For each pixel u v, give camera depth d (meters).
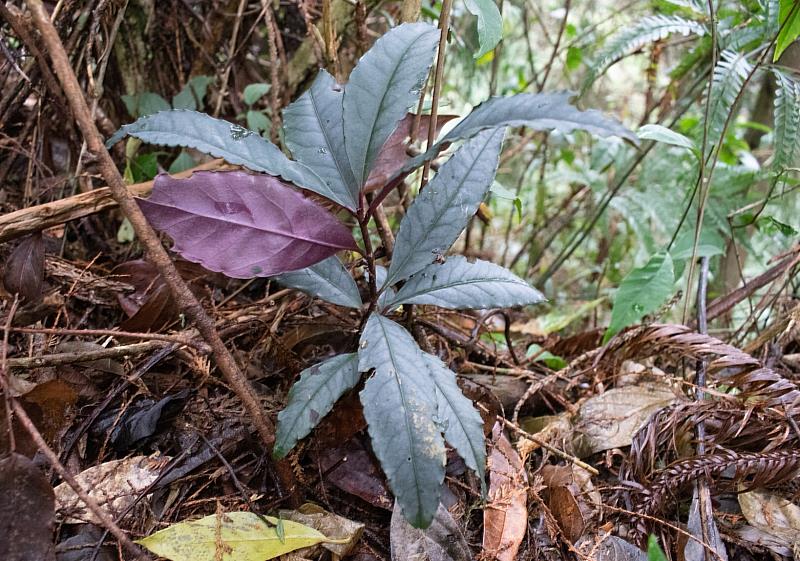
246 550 0.31
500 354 0.56
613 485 0.42
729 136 0.69
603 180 0.83
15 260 0.39
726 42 0.59
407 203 0.61
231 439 0.38
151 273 0.44
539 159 1.02
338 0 0.59
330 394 0.31
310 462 0.39
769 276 0.58
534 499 0.39
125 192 0.28
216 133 0.31
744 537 0.38
